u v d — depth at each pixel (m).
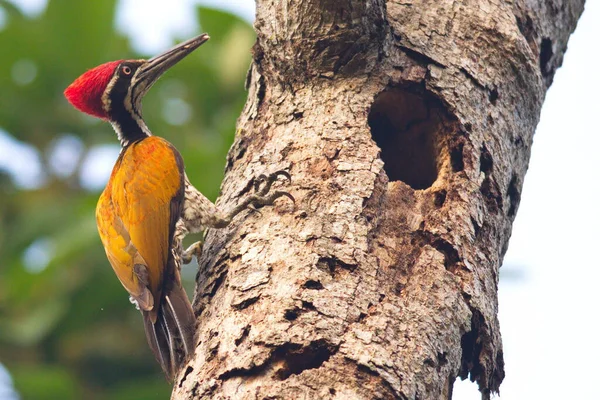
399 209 9.64
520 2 11.48
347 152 9.84
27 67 15.92
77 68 15.94
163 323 9.77
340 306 8.54
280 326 8.40
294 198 9.59
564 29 12.33
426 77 10.45
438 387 8.51
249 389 8.15
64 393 14.09
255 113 10.86
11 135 16.11
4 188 16.02
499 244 10.25
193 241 14.96
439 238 9.48
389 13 10.77
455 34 10.77
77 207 14.75
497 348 9.63
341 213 9.31
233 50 15.55
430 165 11.20
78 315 14.81
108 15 15.64
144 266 10.30
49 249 14.70
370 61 10.37
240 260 9.30
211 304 9.30
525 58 10.93
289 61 10.40
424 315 8.76
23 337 14.41
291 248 9.08
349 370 8.13
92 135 16.33
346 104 10.22
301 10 10.03
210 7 15.66
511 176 10.71
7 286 14.65
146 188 10.92
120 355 15.09
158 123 15.70
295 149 10.05
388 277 9.02
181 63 15.64
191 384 8.55
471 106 10.45
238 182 10.41
